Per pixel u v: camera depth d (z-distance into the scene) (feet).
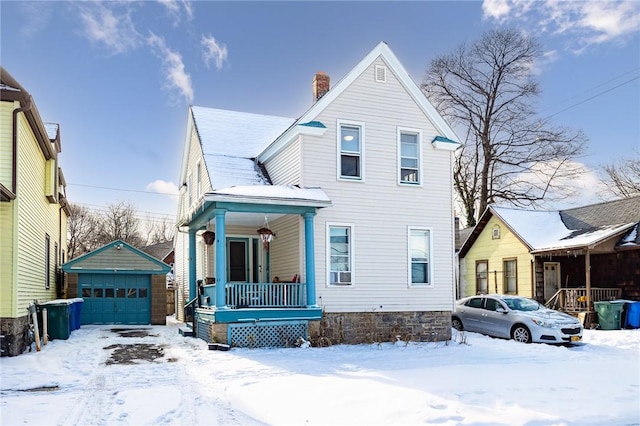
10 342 36.81
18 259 38.11
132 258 66.59
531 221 77.77
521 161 107.96
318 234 45.96
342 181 47.37
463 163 112.68
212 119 59.06
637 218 66.44
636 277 63.87
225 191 42.09
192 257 56.80
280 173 49.88
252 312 42.14
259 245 55.93
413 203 49.98
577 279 71.77
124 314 66.28
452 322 57.47
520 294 74.38
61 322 47.52
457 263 88.33
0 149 37.55
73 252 153.38
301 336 43.70
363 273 47.39
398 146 49.88
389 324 47.78
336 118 47.75
